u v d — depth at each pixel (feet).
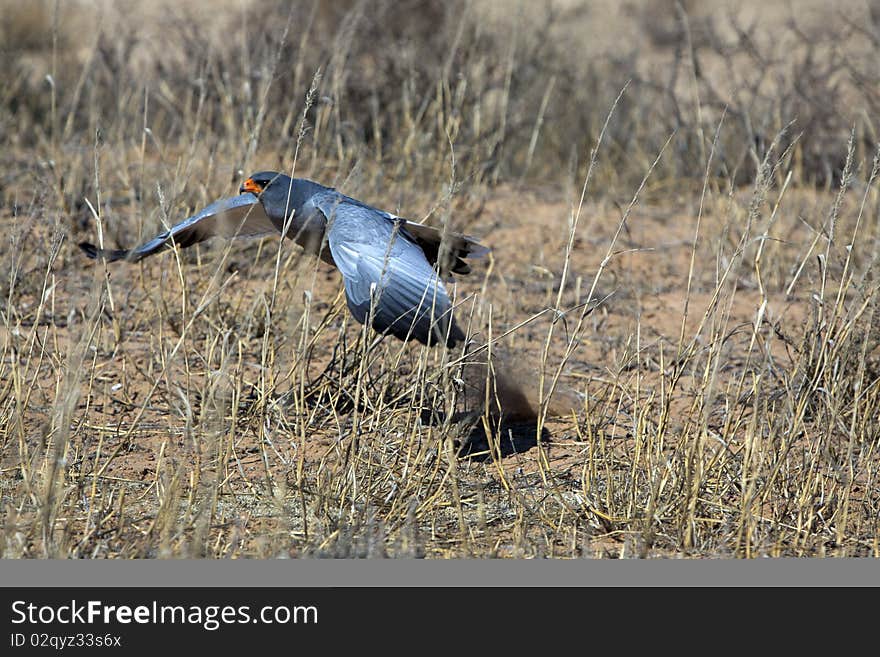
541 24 160.97
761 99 143.02
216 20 161.58
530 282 103.86
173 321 88.63
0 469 66.90
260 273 98.32
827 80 136.56
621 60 155.43
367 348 74.69
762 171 64.85
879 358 80.18
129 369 82.12
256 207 80.02
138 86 134.00
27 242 99.14
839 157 130.82
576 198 128.88
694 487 61.93
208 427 67.10
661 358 70.38
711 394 64.80
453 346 67.87
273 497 61.93
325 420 74.79
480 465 70.95
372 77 133.08
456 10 143.64
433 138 127.44
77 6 191.42
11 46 174.50
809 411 75.31
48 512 57.00
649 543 61.46
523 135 139.64
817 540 62.75
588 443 69.41
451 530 63.00
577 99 146.92
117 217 102.89
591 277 105.70
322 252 76.84
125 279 96.37
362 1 130.62
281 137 116.47
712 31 146.72
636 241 115.75
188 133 123.13
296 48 132.98
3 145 131.95
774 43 146.92
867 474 66.44
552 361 86.28
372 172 118.62
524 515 64.59
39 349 83.51
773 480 64.49
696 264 110.63
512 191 130.00
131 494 65.72
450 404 67.15
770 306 99.25
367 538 59.41
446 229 69.26
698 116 122.62
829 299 92.79
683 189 132.46
